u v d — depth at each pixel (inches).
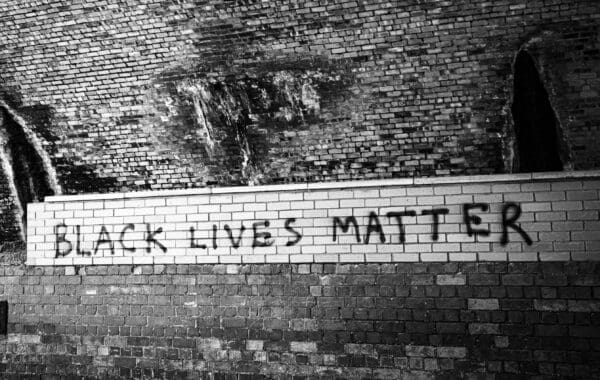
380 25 213.8
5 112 267.4
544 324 164.1
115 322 202.8
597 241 162.6
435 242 175.6
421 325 173.8
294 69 229.6
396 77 221.6
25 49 249.0
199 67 238.4
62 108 260.1
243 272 191.6
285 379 183.3
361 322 179.0
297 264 186.9
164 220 202.4
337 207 185.3
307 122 235.9
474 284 170.9
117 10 230.1
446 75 217.3
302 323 183.9
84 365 204.2
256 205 193.2
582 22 199.8
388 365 175.2
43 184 272.7
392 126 227.6
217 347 191.0
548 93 210.8
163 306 198.4
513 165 216.7
